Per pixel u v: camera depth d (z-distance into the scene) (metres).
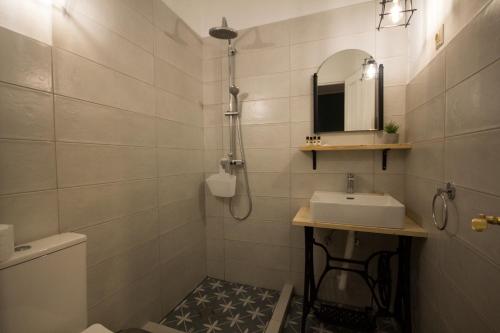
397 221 1.31
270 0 1.93
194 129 2.04
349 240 1.59
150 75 1.56
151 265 1.58
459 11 0.91
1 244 0.75
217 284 2.12
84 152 1.14
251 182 2.04
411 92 1.52
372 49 1.69
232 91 1.93
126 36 1.37
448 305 1.00
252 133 2.02
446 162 1.02
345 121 1.76
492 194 0.70
